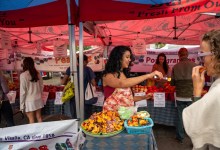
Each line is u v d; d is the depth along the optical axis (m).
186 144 4.02
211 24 5.52
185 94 3.76
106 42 7.23
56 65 7.95
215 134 1.01
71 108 4.02
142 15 2.60
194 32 6.57
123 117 2.08
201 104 1.06
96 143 1.93
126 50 2.21
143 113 2.13
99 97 4.55
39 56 7.93
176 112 4.28
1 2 2.77
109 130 1.91
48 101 5.03
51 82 12.81
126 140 1.90
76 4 2.72
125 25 5.90
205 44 1.16
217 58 1.08
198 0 2.44
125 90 2.28
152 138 1.98
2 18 2.83
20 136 1.91
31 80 4.14
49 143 1.97
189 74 3.69
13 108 5.17
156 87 4.69
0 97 3.90
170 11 2.54
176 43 7.47
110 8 2.62
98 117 2.06
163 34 6.84
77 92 2.90
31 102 4.18
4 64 7.54
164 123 4.43
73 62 2.83
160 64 5.55
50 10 2.71
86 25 3.49
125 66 2.23
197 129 1.05
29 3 2.74
